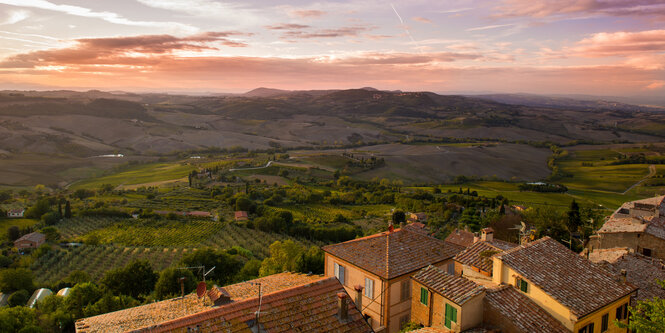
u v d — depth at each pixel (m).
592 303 26.48
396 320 36.62
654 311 25.05
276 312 24.23
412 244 41.59
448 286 27.20
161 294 72.88
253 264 88.19
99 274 102.88
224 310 23.64
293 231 139.00
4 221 152.88
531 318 25.48
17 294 80.75
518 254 30.08
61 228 145.38
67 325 58.69
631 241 54.44
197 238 136.38
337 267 41.50
